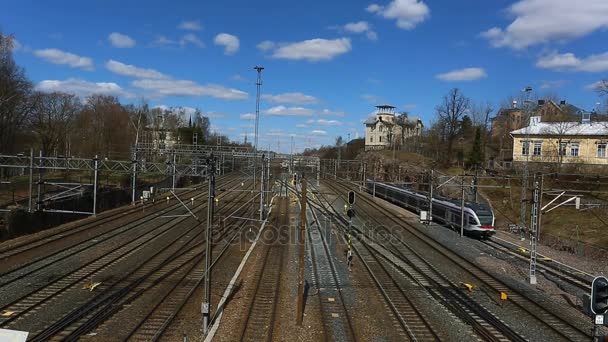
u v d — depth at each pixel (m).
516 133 74.44
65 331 19.62
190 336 19.72
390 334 20.75
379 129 152.75
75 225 47.00
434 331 21.12
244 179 102.56
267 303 24.62
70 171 85.50
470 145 113.88
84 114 110.12
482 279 31.48
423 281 30.48
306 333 20.55
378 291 27.86
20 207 48.59
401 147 135.75
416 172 93.44
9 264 31.27
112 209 60.25
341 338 20.09
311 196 80.06
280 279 29.80
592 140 70.12
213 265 32.91
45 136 96.81
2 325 20.19
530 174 53.94
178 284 27.70
